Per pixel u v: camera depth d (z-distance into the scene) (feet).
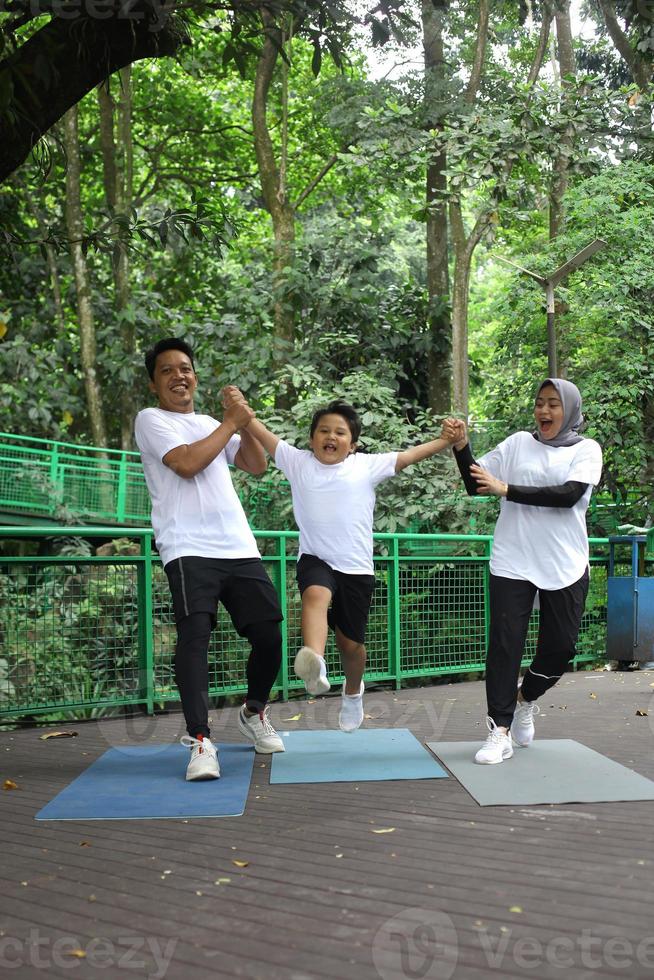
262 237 70.69
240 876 9.23
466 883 8.82
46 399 58.23
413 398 53.88
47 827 11.35
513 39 56.03
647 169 44.06
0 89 14.73
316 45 19.66
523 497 14.51
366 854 9.86
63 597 20.02
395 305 53.01
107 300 63.52
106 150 60.29
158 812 11.90
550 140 41.91
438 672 27.04
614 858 9.50
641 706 21.40
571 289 44.75
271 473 39.40
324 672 13.85
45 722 19.99
